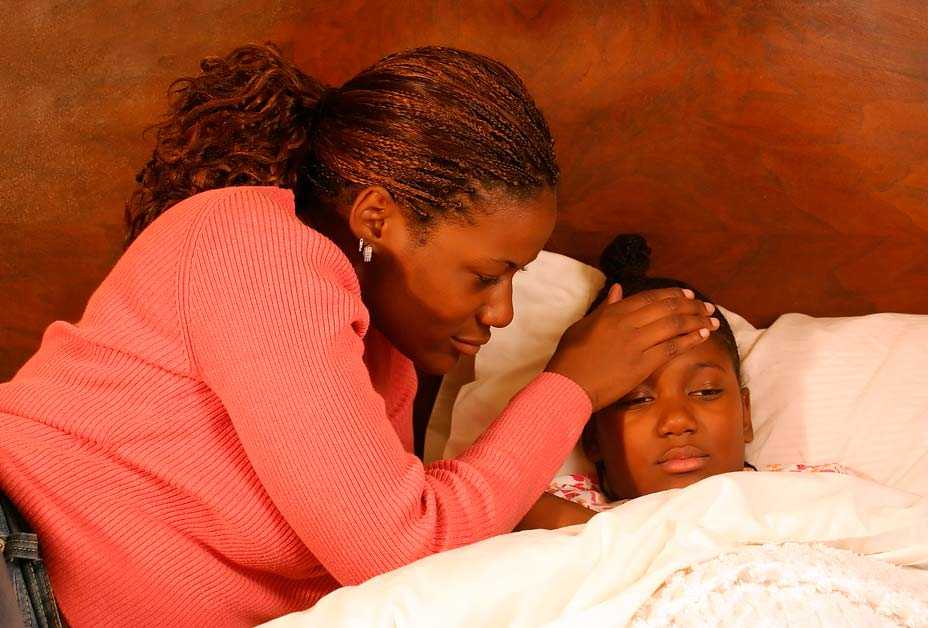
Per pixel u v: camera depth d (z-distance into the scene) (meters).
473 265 0.97
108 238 1.83
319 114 1.00
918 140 1.58
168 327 0.88
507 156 0.92
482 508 0.96
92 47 1.77
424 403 1.79
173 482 0.93
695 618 0.92
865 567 0.98
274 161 0.99
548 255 1.63
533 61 1.67
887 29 1.55
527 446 1.02
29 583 0.93
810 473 1.12
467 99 0.93
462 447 1.58
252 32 1.74
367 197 0.94
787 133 1.62
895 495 1.10
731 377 1.44
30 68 1.79
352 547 0.88
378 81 0.96
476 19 1.67
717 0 1.59
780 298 1.69
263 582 1.03
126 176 1.80
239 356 0.84
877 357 1.50
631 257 1.57
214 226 0.86
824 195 1.63
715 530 1.03
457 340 1.06
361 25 1.71
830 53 1.58
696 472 1.40
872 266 1.65
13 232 1.84
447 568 0.94
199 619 1.01
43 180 1.82
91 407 0.92
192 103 1.06
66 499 0.93
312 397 0.83
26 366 1.01
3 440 0.94
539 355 1.59
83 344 0.94
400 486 0.88
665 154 1.66
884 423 1.46
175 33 1.75
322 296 0.85
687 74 1.63
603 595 0.96
